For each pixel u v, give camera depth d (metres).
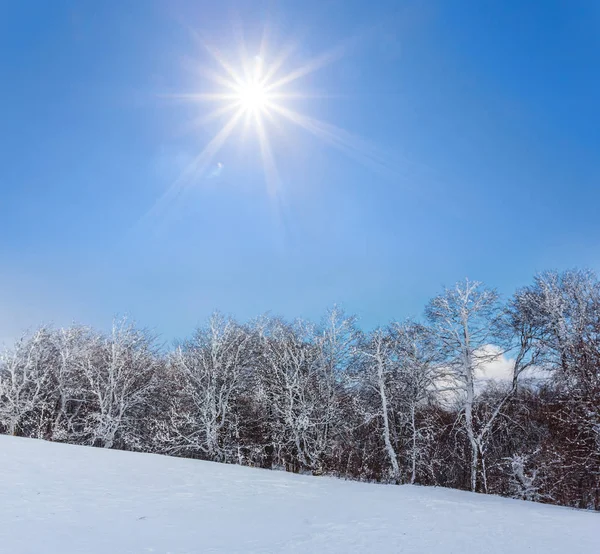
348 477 25.25
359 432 28.19
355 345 29.20
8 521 8.63
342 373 28.73
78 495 11.53
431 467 25.12
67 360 32.88
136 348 33.44
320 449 25.95
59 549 7.20
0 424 30.97
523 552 8.20
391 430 27.20
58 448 19.61
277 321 33.59
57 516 9.33
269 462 28.09
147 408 32.00
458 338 25.97
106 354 33.06
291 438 26.41
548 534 9.94
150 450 29.16
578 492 20.59
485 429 23.83
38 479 13.01
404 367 27.98
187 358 31.34
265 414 28.95
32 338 33.34
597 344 20.53
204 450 26.75
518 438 25.53
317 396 28.02
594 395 19.44
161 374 33.28
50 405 31.30
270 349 30.12
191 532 8.95
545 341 23.91
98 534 8.28
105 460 17.70
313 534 9.29
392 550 8.17
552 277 25.44
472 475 23.38
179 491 13.41
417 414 28.20
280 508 12.02
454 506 13.94
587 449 19.64
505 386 25.67
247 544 8.26
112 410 30.28
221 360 29.67
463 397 26.17
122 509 10.49
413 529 10.11
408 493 16.67
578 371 21.02
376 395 28.05
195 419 28.11
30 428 30.94
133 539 8.14
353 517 11.35
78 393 31.52
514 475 22.94
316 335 30.00
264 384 29.20
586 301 23.66
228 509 11.46
